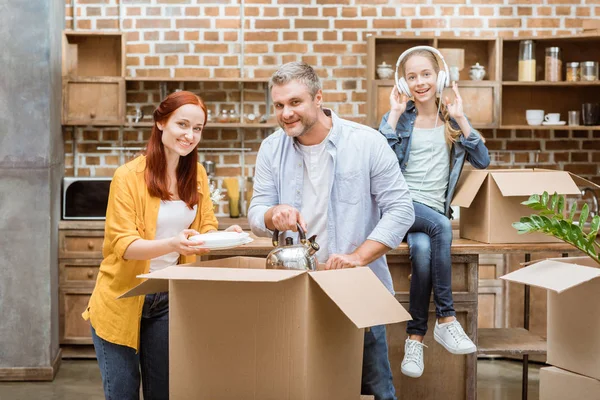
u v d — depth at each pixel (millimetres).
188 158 2627
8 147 4703
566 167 5664
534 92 5570
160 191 2561
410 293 3453
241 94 5602
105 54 5508
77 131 5547
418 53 3604
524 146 5652
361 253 2492
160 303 2607
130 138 5602
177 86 5570
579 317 2207
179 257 2682
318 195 2605
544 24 5605
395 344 3594
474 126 5285
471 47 5520
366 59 5555
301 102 2371
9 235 4734
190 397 1961
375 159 2594
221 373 1933
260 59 5590
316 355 1902
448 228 3402
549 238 3508
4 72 4676
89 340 5125
